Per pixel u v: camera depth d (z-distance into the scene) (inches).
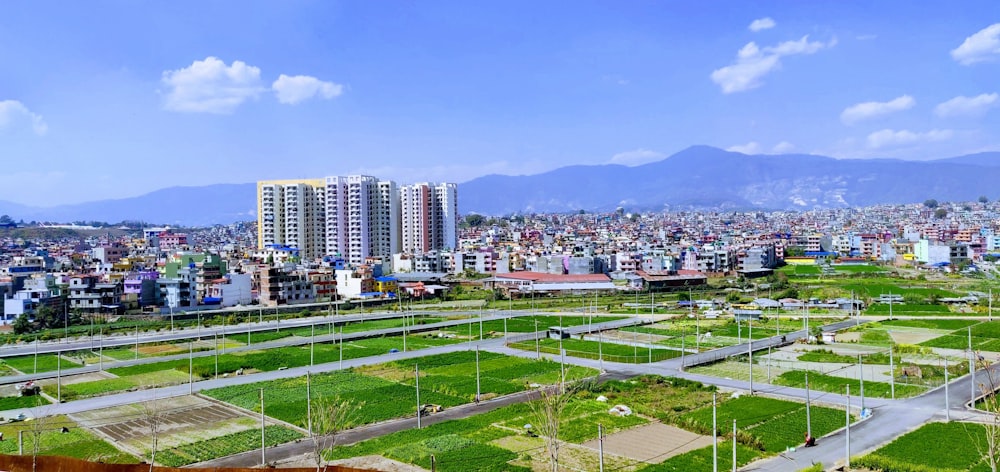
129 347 7209.6
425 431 4097.0
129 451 3791.8
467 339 7539.4
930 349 6422.2
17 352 6909.5
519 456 3644.2
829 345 6806.1
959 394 4749.0
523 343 7140.8
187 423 4338.1
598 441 3878.0
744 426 4094.5
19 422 4397.1
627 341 7199.8
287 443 3927.2
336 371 5826.8
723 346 6806.1
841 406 4505.4
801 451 3663.9
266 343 7406.5
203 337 7854.3
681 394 4913.9
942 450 3602.4
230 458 3678.6
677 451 3700.8
